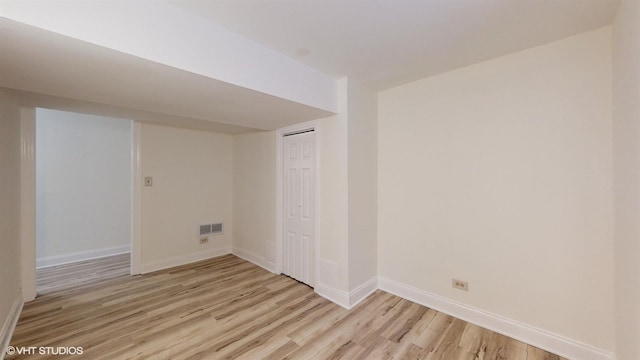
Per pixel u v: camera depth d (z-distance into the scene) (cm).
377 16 160
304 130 308
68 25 119
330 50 203
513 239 208
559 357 185
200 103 225
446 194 245
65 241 393
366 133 282
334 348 196
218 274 345
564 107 186
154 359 183
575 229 183
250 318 237
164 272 353
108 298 274
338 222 265
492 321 218
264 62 197
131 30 137
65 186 393
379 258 299
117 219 441
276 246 349
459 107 236
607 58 170
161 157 370
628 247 143
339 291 263
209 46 167
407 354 190
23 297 258
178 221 386
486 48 199
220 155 433
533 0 145
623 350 152
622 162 151
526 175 202
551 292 192
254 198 396
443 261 247
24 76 164
